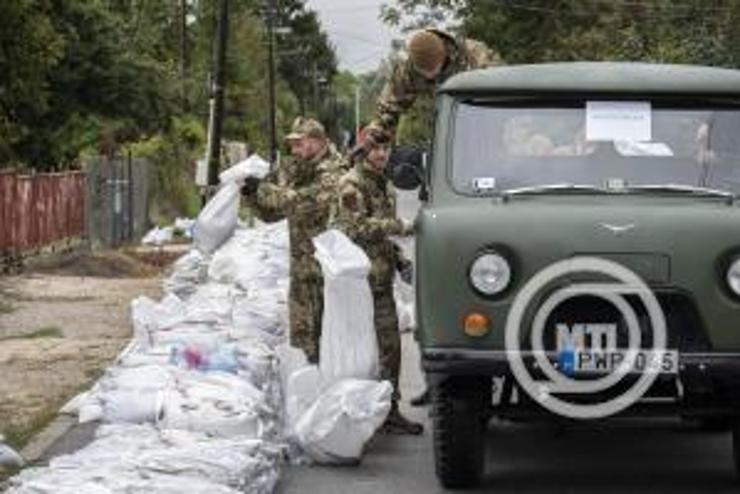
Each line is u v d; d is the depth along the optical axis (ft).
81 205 91.30
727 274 26.00
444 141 29.07
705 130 28.73
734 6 141.18
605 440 33.37
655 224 26.08
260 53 287.48
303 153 35.78
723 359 25.84
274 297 46.19
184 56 207.21
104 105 134.00
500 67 30.27
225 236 48.62
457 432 27.53
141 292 64.39
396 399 33.99
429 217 26.94
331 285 32.27
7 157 98.63
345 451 30.60
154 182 132.46
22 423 33.78
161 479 24.63
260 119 266.98
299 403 31.45
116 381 32.14
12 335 49.80
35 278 70.85
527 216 26.45
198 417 29.14
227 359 33.76
